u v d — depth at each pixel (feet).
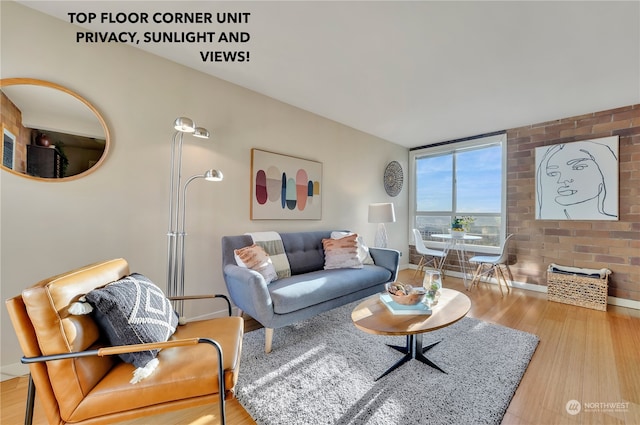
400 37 6.17
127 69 6.60
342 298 7.84
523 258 11.96
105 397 3.26
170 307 4.70
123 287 4.02
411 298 5.66
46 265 5.65
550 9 5.23
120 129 6.50
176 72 7.38
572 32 5.89
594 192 10.25
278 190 9.73
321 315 8.63
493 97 9.26
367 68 7.54
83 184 6.05
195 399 3.51
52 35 5.70
